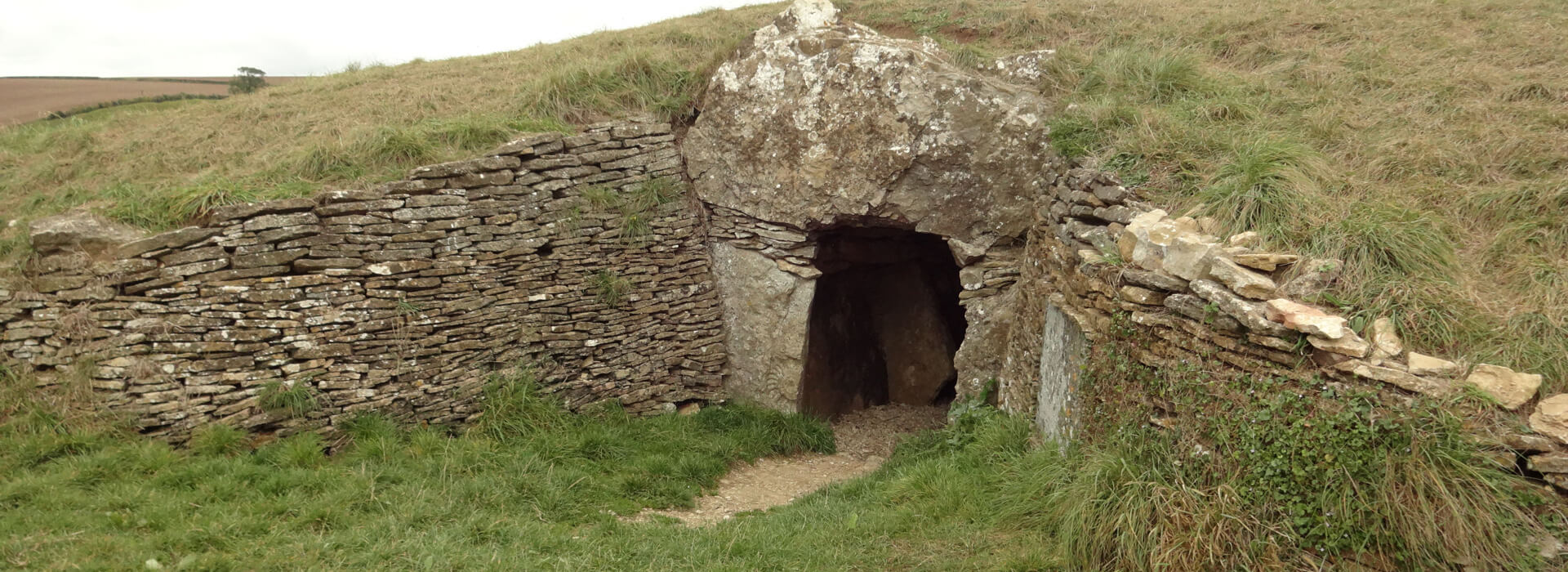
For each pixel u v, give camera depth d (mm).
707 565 4871
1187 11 9953
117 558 4281
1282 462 3840
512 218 7426
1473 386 3697
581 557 4902
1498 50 7547
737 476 7422
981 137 7805
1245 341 4211
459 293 7156
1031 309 7117
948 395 10547
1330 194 5297
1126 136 6746
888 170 7980
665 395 8516
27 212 7141
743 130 8469
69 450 5656
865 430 9266
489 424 7078
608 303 8047
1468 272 4645
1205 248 4598
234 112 8953
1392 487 3553
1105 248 5547
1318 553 3701
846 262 9641
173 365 6051
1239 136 6434
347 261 6590
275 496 5328
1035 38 9688
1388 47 8070
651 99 8789
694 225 8703
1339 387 3793
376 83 9883
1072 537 4367
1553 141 5691
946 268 10594
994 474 5711
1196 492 4035
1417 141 5953
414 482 5793
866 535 5219
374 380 6691
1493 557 3391
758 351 8727
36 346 6035
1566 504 3434
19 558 4211
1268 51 8523
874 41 8422
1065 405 5648
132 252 6043
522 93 8648
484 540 5055
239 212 6270
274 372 6352
